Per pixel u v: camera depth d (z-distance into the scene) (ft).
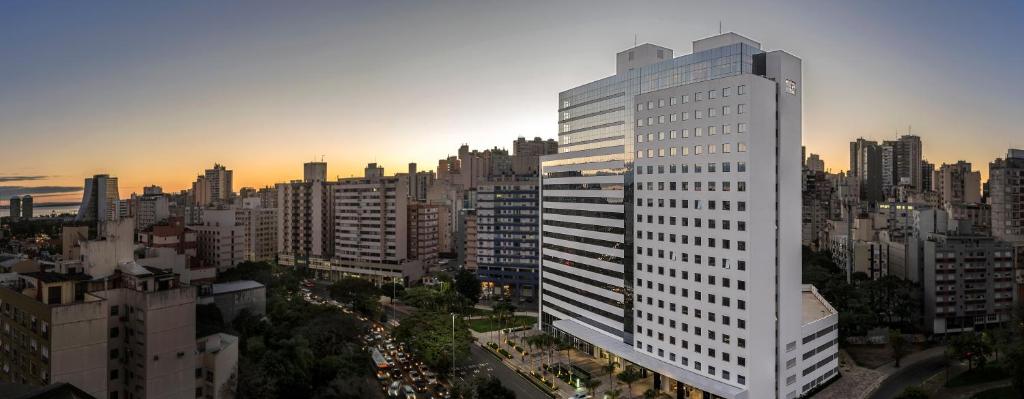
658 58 522.88
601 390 466.70
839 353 568.82
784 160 423.64
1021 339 481.87
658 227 463.42
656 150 465.06
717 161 416.05
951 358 504.84
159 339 351.67
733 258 405.39
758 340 402.31
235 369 393.29
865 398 452.35
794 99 434.30
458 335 540.11
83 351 336.70
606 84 546.67
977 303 642.22
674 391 451.53
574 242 582.35
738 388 400.26
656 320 465.06
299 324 533.96
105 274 409.69
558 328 577.02
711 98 421.18
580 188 573.33
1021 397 428.56
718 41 458.50
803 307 517.14
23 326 352.08
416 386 486.38
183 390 364.38
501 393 401.90
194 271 564.30
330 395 416.26
